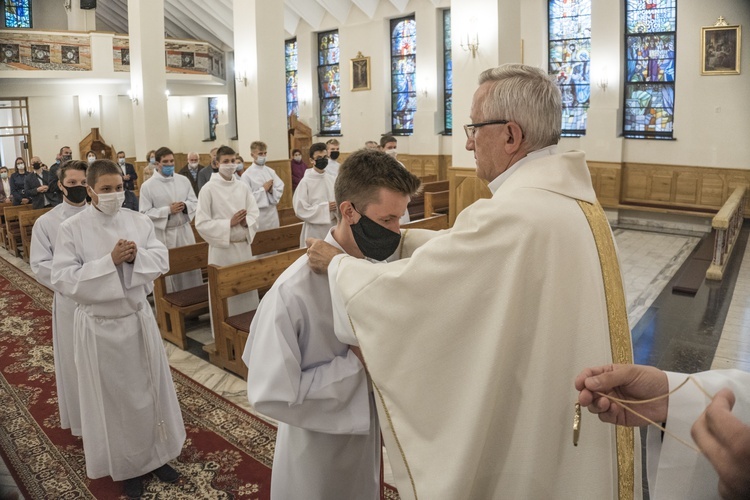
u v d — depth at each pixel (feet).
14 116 68.18
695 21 35.29
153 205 21.85
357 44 52.90
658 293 22.03
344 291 4.96
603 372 3.97
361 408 5.70
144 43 42.47
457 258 4.53
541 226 4.46
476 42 24.99
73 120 64.64
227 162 18.30
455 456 4.44
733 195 28.50
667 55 36.88
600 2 37.68
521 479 4.51
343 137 55.88
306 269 5.78
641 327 18.42
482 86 5.14
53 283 9.37
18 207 32.35
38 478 10.56
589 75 40.24
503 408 4.60
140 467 10.00
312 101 57.98
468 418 4.43
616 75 37.81
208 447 11.50
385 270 4.84
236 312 17.40
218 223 17.81
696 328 18.20
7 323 19.62
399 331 4.66
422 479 4.55
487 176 5.26
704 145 36.01
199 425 12.40
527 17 41.39
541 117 4.85
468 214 4.81
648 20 37.17
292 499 6.09
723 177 35.63
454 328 4.55
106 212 9.69
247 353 6.09
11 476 10.62
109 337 9.56
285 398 5.37
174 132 75.31
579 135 40.88
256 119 33.81
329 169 26.86
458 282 4.53
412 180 5.56
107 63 55.88
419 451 4.61
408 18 50.24
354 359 5.73
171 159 21.93
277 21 33.91
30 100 62.18
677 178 37.11
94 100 64.69
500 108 4.93
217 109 69.05
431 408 4.61
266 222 25.64
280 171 34.86
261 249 20.31
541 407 4.44
